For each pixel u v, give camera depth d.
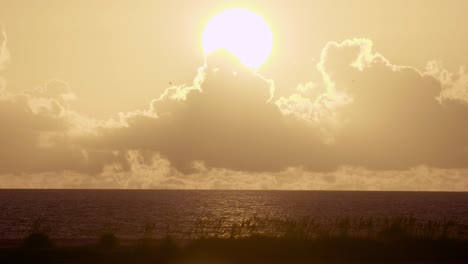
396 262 62.91
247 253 65.75
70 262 61.22
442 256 65.69
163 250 66.31
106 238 71.19
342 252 66.75
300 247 68.94
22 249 68.06
